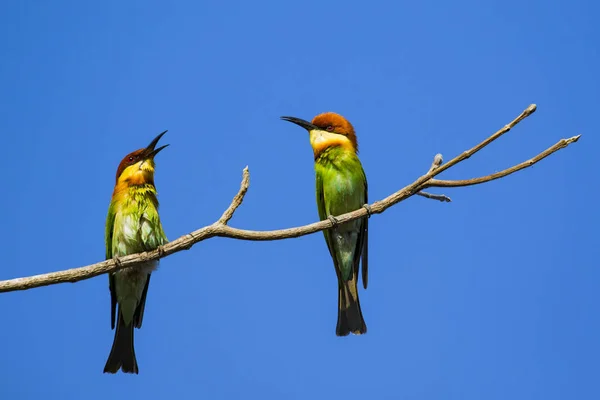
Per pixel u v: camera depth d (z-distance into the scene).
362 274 12.98
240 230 9.25
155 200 12.09
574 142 9.34
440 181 9.99
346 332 12.88
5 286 8.55
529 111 9.24
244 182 9.16
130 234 11.67
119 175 12.27
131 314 11.69
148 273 11.64
